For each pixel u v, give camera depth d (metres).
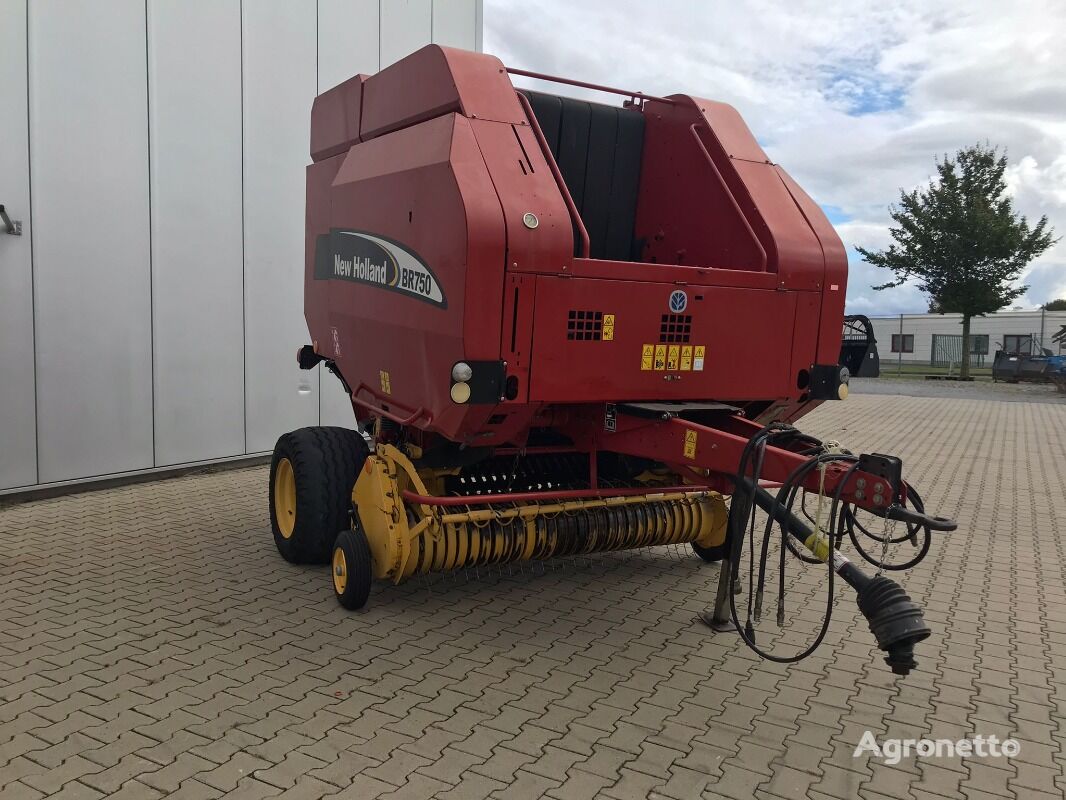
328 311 5.32
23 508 6.67
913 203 28.52
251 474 8.20
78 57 6.80
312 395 9.23
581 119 5.02
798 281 4.41
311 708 3.42
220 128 7.98
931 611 4.84
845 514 3.35
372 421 5.09
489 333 3.60
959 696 3.71
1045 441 12.12
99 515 6.54
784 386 4.47
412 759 3.04
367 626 4.37
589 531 4.60
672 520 4.94
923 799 2.90
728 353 4.25
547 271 3.69
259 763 2.99
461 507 4.45
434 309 3.82
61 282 6.85
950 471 9.57
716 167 4.75
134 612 4.50
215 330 8.12
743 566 5.59
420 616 4.54
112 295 7.22
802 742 3.27
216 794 2.79
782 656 4.11
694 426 3.79
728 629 4.43
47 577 5.06
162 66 7.43
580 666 3.93
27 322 6.66
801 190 4.80
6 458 6.65
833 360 4.62
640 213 5.32
